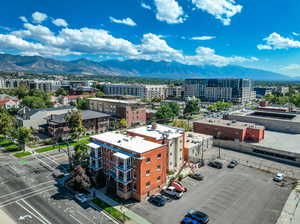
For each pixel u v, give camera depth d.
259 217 41.88
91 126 102.94
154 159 49.44
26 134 77.94
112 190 50.31
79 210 43.38
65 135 91.50
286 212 43.28
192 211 41.84
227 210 44.12
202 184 54.84
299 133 91.81
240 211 43.78
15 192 49.84
